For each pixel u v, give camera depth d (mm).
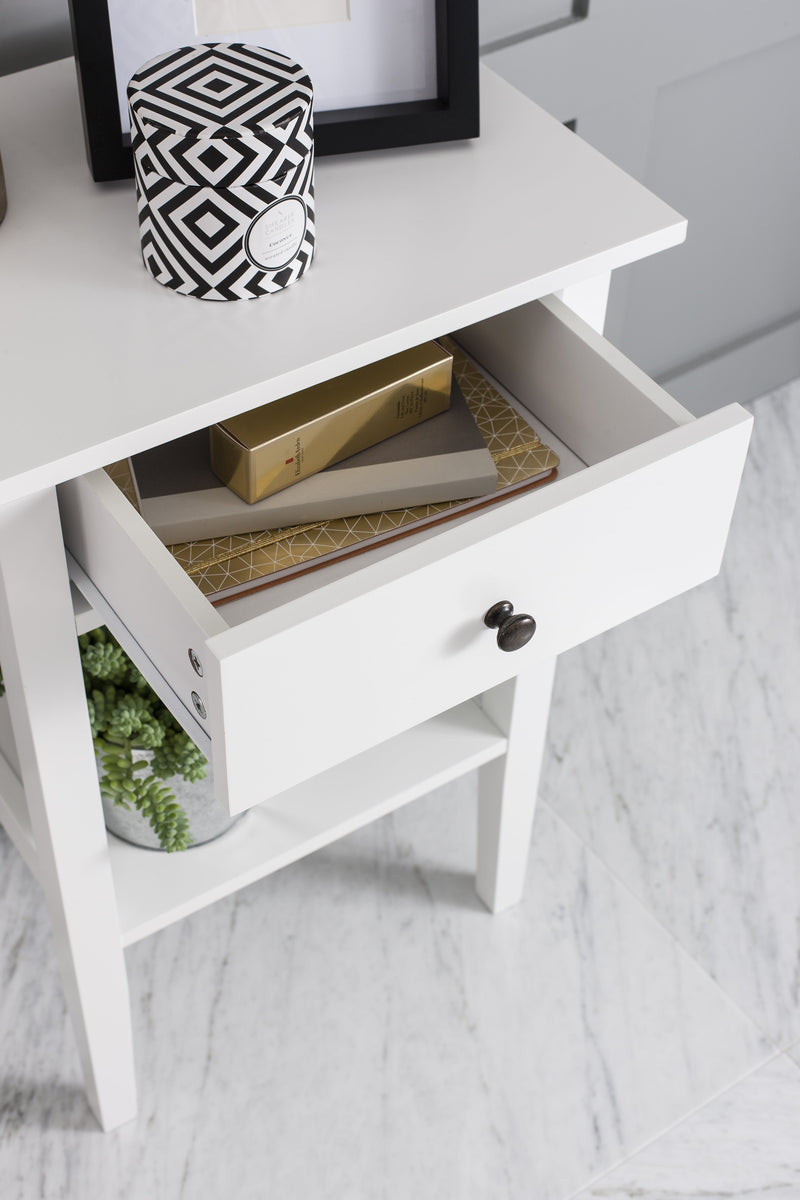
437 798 1362
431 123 814
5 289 726
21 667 750
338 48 797
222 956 1236
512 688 1026
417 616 664
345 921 1266
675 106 1319
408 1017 1205
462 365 903
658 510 726
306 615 617
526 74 1168
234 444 739
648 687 1470
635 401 777
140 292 729
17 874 1290
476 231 775
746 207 1492
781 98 1400
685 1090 1172
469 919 1273
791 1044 1205
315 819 1032
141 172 688
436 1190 1105
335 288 736
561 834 1343
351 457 799
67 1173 1104
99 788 878
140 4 750
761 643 1520
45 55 936
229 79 696
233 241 695
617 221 786
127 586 698
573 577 723
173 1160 1114
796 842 1351
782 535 1627
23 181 791
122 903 987
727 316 1614
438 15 793
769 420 1750
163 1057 1171
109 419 661
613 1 1167
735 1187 1118
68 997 1039
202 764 945
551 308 810
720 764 1408
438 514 808
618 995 1229
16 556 684
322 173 806
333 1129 1136
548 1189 1110
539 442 843
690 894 1304
